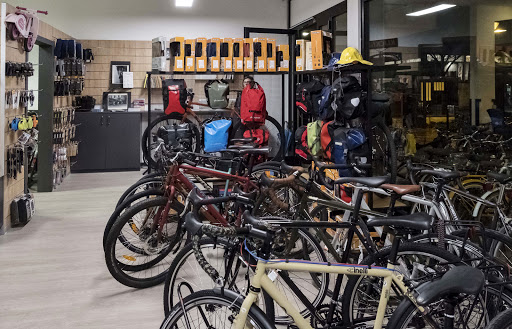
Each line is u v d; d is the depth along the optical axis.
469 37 3.94
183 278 2.99
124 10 10.35
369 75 5.02
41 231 5.71
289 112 8.73
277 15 10.52
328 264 2.22
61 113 8.48
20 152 6.02
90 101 10.05
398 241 2.38
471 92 3.90
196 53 6.93
